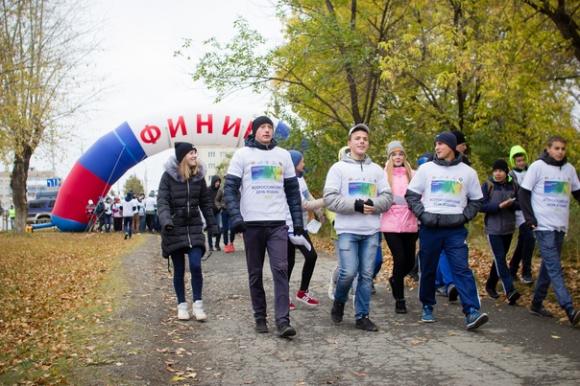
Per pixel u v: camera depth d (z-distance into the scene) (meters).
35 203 49.75
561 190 7.03
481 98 15.43
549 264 6.96
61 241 24.22
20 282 12.52
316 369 5.31
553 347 5.87
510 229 8.19
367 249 6.77
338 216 6.79
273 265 6.52
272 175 6.55
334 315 7.11
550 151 7.08
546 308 7.76
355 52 17.19
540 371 5.07
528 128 15.18
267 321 7.30
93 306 8.27
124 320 7.20
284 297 6.51
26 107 21.20
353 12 17.94
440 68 15.61
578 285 9.11
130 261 14.55
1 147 20.06
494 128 16.67
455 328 6.79
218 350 6.04
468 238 15.05
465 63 12.70
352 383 4.89
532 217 6.99
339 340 6.32
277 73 18.70
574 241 11.52
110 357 5.60
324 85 18.12
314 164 19.12
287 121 19.22
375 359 5.58
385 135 18.28
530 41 11.73
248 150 6.61
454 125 16.64
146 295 9.12
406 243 7.76
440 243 6.85
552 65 12.67
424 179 6.88
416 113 17.73
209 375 5.23
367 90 18.20
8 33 18.25
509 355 5.60
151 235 28.84
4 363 5.77
